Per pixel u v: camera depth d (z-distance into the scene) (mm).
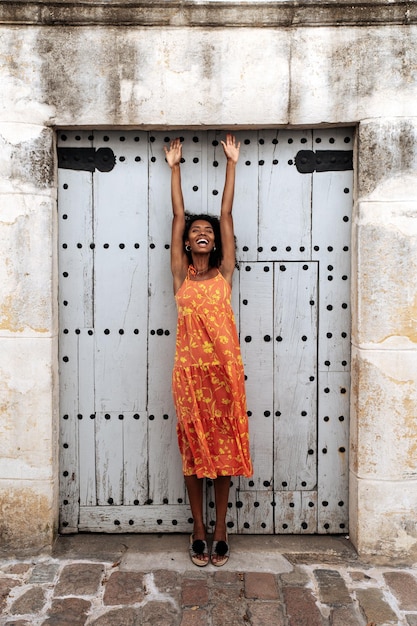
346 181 3471
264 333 3543
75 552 3393
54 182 3373
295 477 3574
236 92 3270
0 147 3264
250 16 3217
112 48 3244
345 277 3508
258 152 3471
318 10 3203
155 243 3516
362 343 3311
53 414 3408
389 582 3125
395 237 3262
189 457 3301
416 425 3312
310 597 2971
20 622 2768
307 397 3561
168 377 3561
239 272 3518
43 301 3324
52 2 3195
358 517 3352
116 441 3572
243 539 3537
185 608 2879
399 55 3213
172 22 3221
